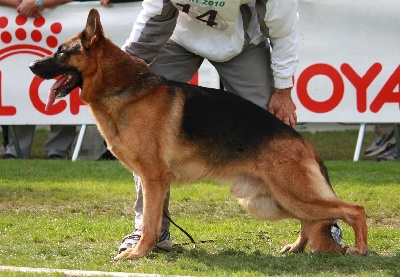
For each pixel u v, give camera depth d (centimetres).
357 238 688
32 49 1270
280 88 738
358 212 687
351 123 1245
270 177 688
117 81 692
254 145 692
